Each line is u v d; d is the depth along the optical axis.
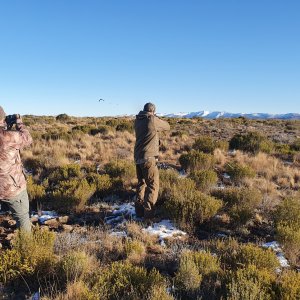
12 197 5.04
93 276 4.46
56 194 7.75
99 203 8.09
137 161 7.00
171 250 5.49
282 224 6.32
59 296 3.96
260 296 3.83
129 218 7.18
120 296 4.14
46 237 5.24
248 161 12.98
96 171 11.12
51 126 30.12
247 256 4.94
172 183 8.71
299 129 32.12
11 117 5.25
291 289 3.98
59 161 11.94
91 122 37.00
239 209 6.76
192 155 11.76
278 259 5.30
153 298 3.86
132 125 24.05
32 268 4.60
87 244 5.55
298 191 8.92
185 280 4.37
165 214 7.20
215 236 6.39
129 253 5.27
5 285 4.45
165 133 22.77
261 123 40.12
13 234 5.95
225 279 4.38
